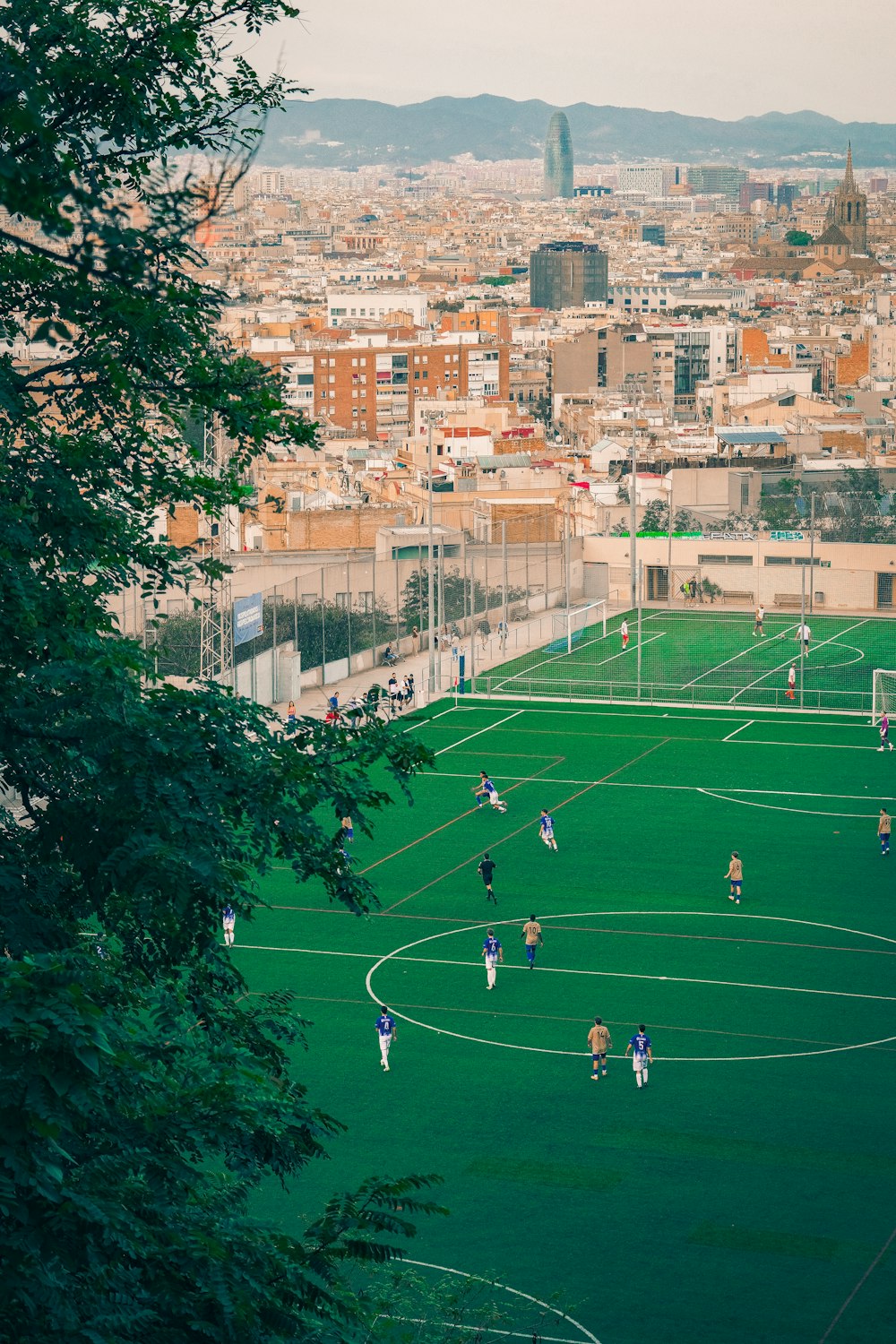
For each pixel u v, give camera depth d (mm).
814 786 99875
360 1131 55844
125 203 17453
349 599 131250
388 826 91875
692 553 159250
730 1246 48281
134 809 24016
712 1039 63344
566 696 122812
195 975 27906
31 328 27594
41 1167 18484
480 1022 65250
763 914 77500
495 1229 49344
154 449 32719
